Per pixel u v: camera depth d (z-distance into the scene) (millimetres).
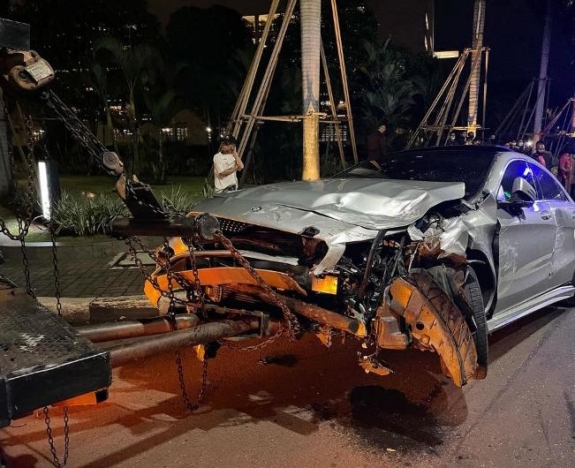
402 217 3676
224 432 3629
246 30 21281
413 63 22172
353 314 3377
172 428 3684
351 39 18812
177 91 18641
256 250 3689
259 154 16750
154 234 3080
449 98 17828
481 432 3629
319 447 3447
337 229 3402
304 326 3617
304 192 4043
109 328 3109
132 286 6508
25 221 3152
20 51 2428
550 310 6391
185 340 3068
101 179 17609
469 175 4938
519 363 4793
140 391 4238
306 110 10883
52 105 2602
